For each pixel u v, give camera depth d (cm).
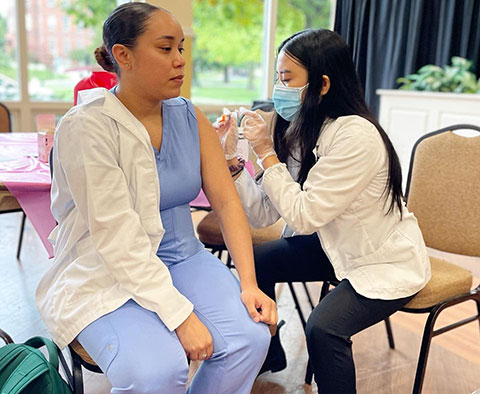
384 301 151
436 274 169
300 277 178
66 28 439
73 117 124
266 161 160
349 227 157
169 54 126
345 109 155
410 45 459
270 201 172
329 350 146
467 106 383
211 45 486
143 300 124
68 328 128
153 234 135
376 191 154
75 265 133
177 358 118
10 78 429
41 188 157
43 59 436
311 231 151
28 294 258
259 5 495
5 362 125
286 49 154
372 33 465
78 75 452
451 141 195
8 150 206
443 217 196
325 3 512
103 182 124
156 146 136
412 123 417
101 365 121
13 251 313
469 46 452
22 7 415
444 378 203
